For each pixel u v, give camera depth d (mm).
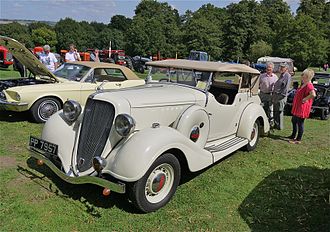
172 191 4023
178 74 5492
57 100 7504
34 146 4305
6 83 7941
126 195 4070
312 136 8055
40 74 8141
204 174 5070
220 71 5219
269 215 3945
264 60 31391
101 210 3785
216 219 3773
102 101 3941
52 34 77062
